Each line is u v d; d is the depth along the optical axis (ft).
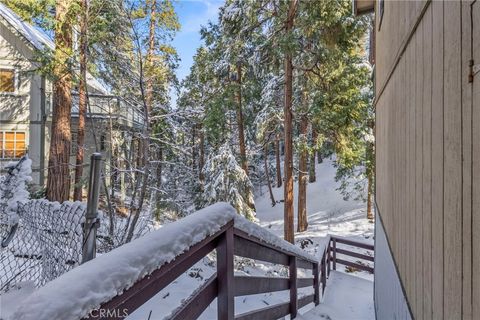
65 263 5.86
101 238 13.37
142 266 3.08
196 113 24.70
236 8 31.22
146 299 3.31
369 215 45.27
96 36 19.99
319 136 33.83
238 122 41.14
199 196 37.22
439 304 3.97
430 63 4.63
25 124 35.55
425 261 4.76
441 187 3.94
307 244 38.37
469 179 3.05
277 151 65.31
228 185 35.12
